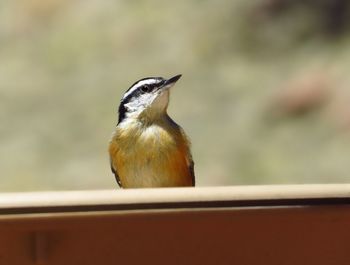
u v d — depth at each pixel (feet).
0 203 11.98
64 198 12.12
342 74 59.16
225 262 12.84
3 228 12.07
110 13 70.54
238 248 12.78
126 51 66.49
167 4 71.15
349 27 66.08
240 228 12.64
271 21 68.33
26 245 12.34
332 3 68.59
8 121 59.98
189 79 62.54
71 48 67.46
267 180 51.21
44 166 54.29
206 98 60.13
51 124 59.16
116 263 12.55
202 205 12.34
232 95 60.29
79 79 64.03
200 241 12.66
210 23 68.54
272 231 12.73
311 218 12.64
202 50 65.72
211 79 62.28
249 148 54.29
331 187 12.69
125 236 12.48
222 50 65.82
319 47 64.44
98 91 62.13
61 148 56.34
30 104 61.77
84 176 52.75
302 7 69.00
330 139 53.83
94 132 57.57
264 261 12.86
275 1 69.67
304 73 60.95
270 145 54.39
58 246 12.37
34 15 71.00
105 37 68.13
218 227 12.61
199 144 55.21
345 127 54.39
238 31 67.56
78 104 61.05
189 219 12.35
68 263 12.46
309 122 55.93
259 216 12.50
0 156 55.72
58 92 62.85
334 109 56.08
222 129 56.70
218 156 53.67
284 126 55.98
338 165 51.42
